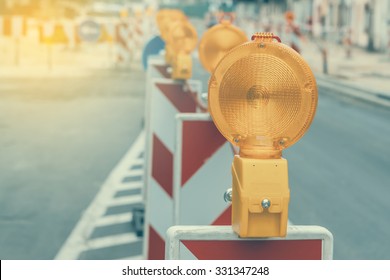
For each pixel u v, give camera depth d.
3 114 22.70
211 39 7.09
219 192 6.22
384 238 10.80
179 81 8.68
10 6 69.00
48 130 19.92
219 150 6.21
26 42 58.91
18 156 16.27
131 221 11.03
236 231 3.61
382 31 60.09
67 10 80.62
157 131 8.52
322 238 3.70
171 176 8.36
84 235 10.35
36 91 29.14
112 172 14.75
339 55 55.75
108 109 24.44
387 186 14.48
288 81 3.55
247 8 122.31
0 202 12.17
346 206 12.70
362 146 19.36
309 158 17.36
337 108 27.98
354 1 68.81
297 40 43.72
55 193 12.88
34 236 10.26
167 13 15.90
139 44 47.16
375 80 37.44
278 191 3.51
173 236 3.60
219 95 3.59
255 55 3.55
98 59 48.31
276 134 3.58
